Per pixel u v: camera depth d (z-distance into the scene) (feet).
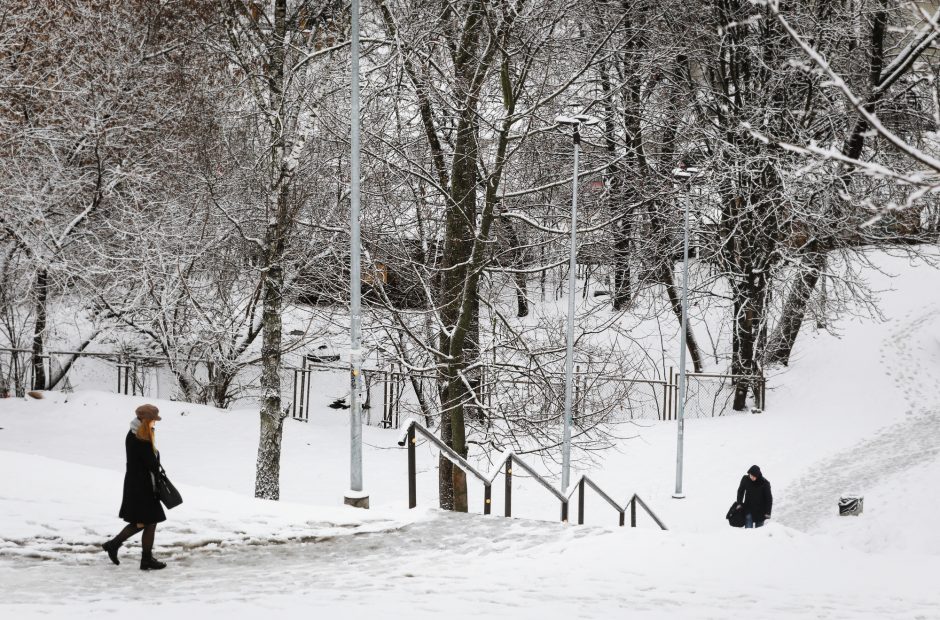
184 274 99.96
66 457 81.00
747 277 104.73
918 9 17.40
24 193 97.96
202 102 94.38
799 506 74.28
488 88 72.54
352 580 29.78
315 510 40.75
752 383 102.89
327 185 88.74
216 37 80.48
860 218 97.19
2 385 100.89
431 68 66.59
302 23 71.77
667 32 102.42
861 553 36.29
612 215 98.48
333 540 36.78
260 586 28.50
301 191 76.43
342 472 84.07
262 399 65.26
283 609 23.57
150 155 105.60
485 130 72.49
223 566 32.24
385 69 71.82
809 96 96.78
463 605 25.02
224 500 41.45
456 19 67.00
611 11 88.12
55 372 110.93
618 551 34.81
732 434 94.22
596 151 102.89
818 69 16.15
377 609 23.73
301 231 88.74
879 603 27.48
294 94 68.90
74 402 96.43
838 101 92.68
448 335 64.49
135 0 105.50
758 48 96.73
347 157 83.97
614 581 30.25
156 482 31.27
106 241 105.29
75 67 105.29
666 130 110.83
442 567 32.32
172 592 27.32
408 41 64.39
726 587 29.71
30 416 93.45
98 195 98.02
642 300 132.46
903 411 97.81
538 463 87.76
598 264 101.04
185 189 101.30
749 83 103.35
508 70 63.62
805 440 90.99
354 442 45.60
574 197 69.67
